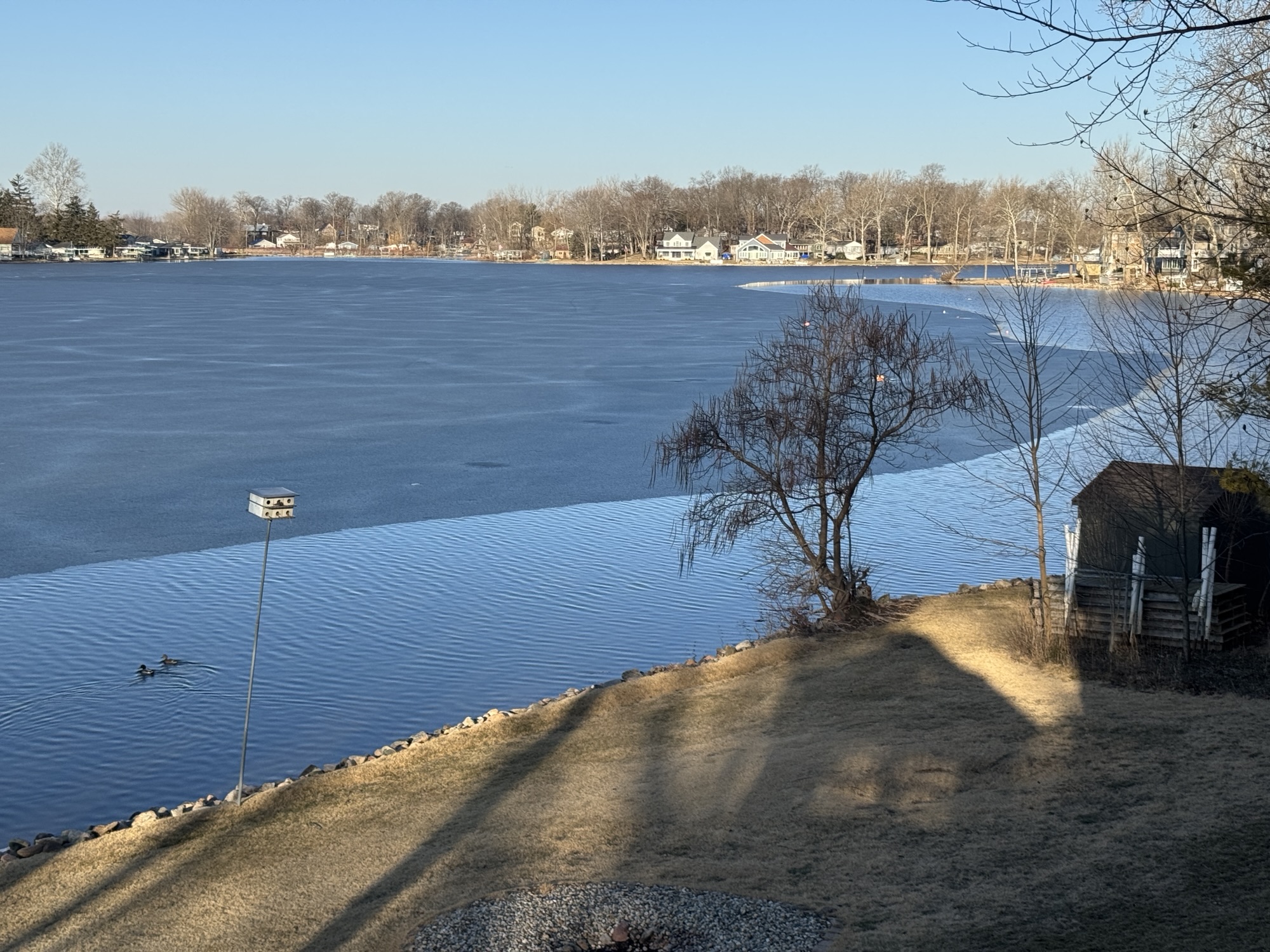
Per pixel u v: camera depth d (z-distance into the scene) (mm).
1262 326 17078
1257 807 15906
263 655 26516
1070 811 16312
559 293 175500
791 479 28969
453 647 27297
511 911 13906
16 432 54469
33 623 28422
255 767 21297
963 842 15484
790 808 17062
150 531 37438
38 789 20266
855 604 27844
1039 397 28359
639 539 36969
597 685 23953
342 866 16219
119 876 16344
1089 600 24500
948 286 183875
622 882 14703
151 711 23391
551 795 18344
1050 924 13000
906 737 19828
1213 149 13258
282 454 50406
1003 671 22953
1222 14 10117
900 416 35656
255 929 14562
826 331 29156
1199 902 13320
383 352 91000
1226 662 22422
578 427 57719
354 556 34719
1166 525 24141
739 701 22734
